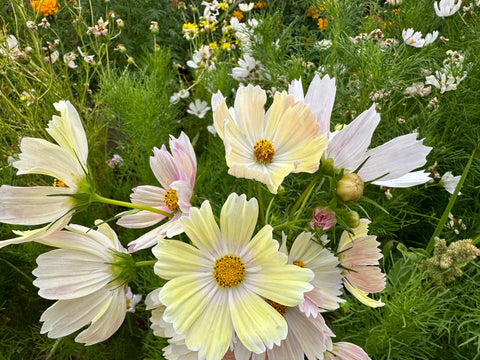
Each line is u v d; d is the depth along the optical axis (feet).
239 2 2.88
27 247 1.36
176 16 2.98
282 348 0.63
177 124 1.99
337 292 0.66
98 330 0.65
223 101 0.65
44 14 2.06
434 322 1.01
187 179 0.74
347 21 1.61
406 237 1.51
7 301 1.48
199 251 0.60
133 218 0.79
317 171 0.68
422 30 2.00
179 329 0.55
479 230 1.34
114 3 2.87
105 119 1.90
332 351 0.71
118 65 2.65
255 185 1.35
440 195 1.56
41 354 1.46
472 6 1.86
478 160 1.42
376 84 1.47
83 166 0.67
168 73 2.07
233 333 0.58
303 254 0.67
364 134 0.67
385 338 1.00
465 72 1.66
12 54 1.57
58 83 1.72
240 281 0.59
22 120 1.73
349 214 0.63
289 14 2.89
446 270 0.94
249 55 1.94
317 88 0.69
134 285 1.48
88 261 0.65
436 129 1.66
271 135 0.68
